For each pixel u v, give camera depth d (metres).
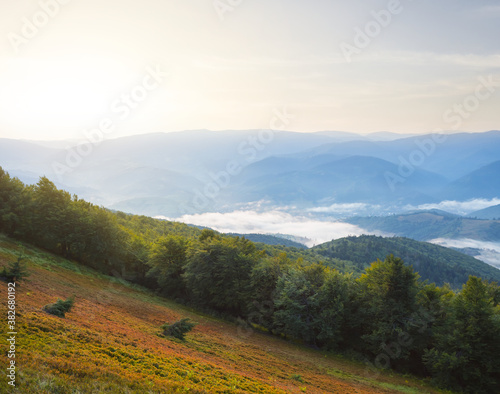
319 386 29.78
